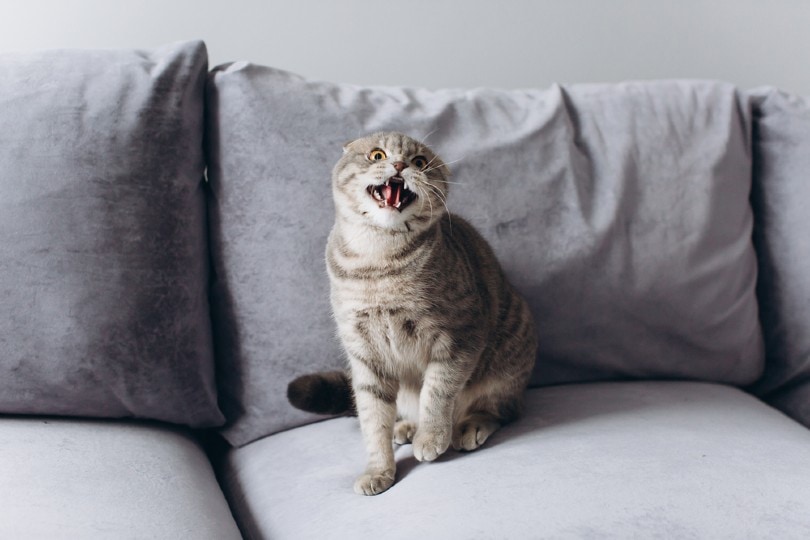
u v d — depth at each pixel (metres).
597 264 1.46
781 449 1.14
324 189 1.38
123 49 1.37
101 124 1.25
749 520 0.93
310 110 1.40
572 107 1.57
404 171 1.18
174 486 1.10
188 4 1.75
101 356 1.24
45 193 1.21
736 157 1.56
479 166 1.44
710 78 2.03
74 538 0.89
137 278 1.26
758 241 1.62
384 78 1.89
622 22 1.97
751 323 1.55
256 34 1.80
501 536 0.90
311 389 1.27
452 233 1.33
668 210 1.50
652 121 1.55
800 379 1.57
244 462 1.33
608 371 1.53
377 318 1.23
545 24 1.94
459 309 1.21
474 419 1.26
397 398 1.34
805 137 1.57
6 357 1.21
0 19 1.67
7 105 1.23
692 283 1.49
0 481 1.01
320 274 1.38
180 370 1.30
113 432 1.25
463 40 1.91
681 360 1.53
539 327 1.47
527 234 1.45
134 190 1.26
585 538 0.89
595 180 1.51
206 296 1.39
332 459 1.24
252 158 1.37
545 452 1.12
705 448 1.12
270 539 1.06
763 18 2.02
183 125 1.33
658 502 0.96
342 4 1.83
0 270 1.20
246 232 1.38
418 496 1.03
